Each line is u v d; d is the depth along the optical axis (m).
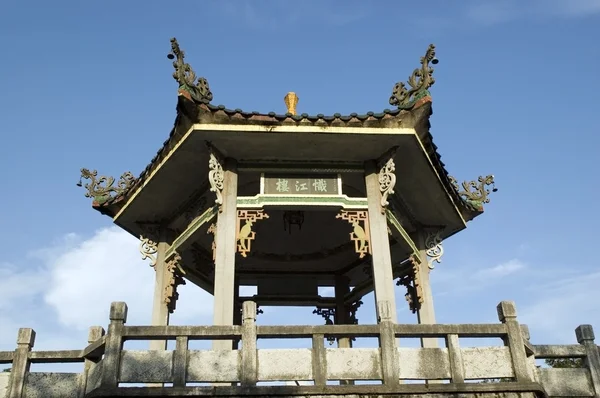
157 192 18.25
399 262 21.39
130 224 19.91
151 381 11.20
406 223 19.64
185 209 18.89
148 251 19.38
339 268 22.97
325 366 11.52
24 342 12.63
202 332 11.66
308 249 22.59
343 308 22.44
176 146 16.06
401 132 15.55
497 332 12.21
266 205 16.11
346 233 21.64
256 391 10.88
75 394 12.12
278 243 22.12
